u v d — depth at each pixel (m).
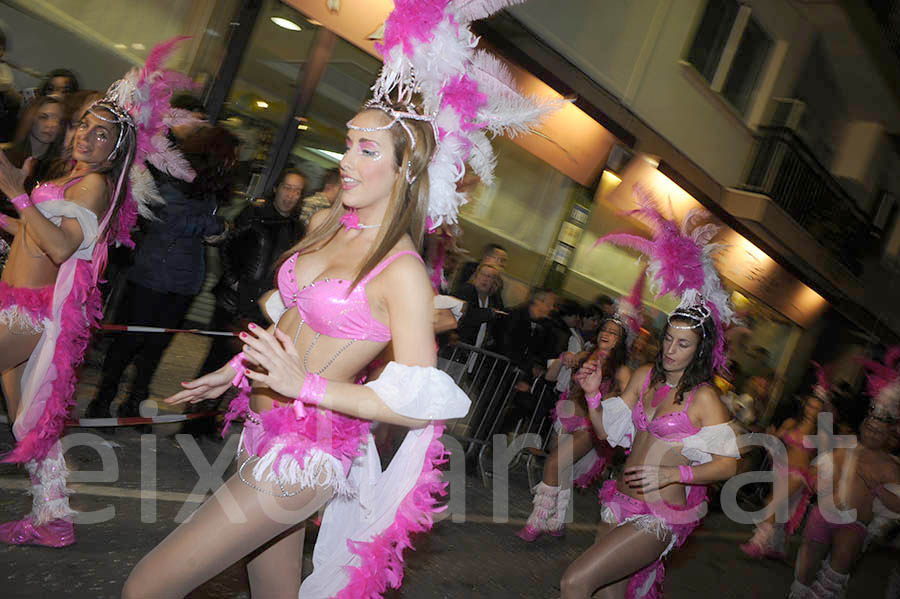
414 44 2.52
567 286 11.16
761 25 13.88
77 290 3.43
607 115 10.66
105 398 5.12
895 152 18.55
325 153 8.60
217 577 3.70
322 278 2.53
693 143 13.07
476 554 5.19
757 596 6.51
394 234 2.47
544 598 4.77
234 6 7.45
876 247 19.09
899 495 5.58
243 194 7.83
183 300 5.29
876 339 19.23
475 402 6.89
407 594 4.16
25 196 3.14
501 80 2.75
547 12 9.37
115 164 3.52
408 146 2.51
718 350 3.81
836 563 5.75
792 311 17.08
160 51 3.95
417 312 2.42
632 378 4.07
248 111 7.82
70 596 3.14
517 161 9.98
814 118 16.81
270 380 2.25
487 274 6.95
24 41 6.32
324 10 7.61
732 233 14.15
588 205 11.09
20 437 3.40
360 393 2.33
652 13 11.27
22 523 3.47
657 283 3.88
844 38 15.23
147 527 3.98
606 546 3.50
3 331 3.30
